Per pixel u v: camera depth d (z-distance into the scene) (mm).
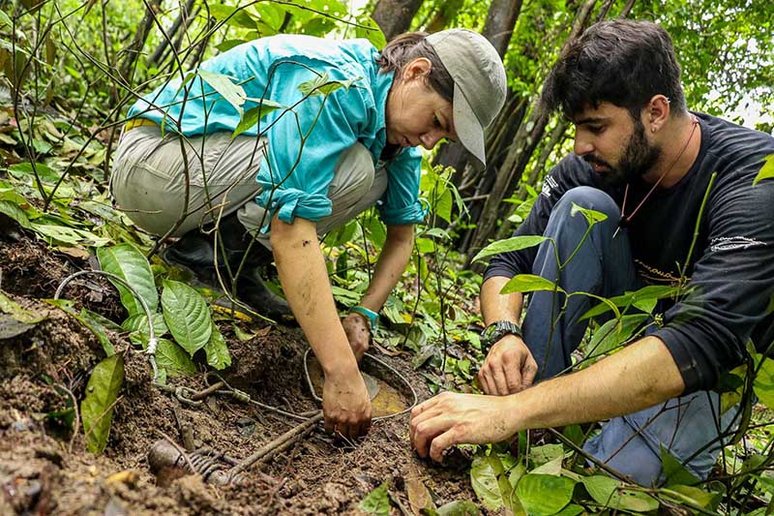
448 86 1594
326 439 1586
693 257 1752
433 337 2387
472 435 1426
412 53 1641
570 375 1409
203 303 1651
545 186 2025
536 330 1721
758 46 3910
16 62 2121
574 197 1727
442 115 1626
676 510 1355
